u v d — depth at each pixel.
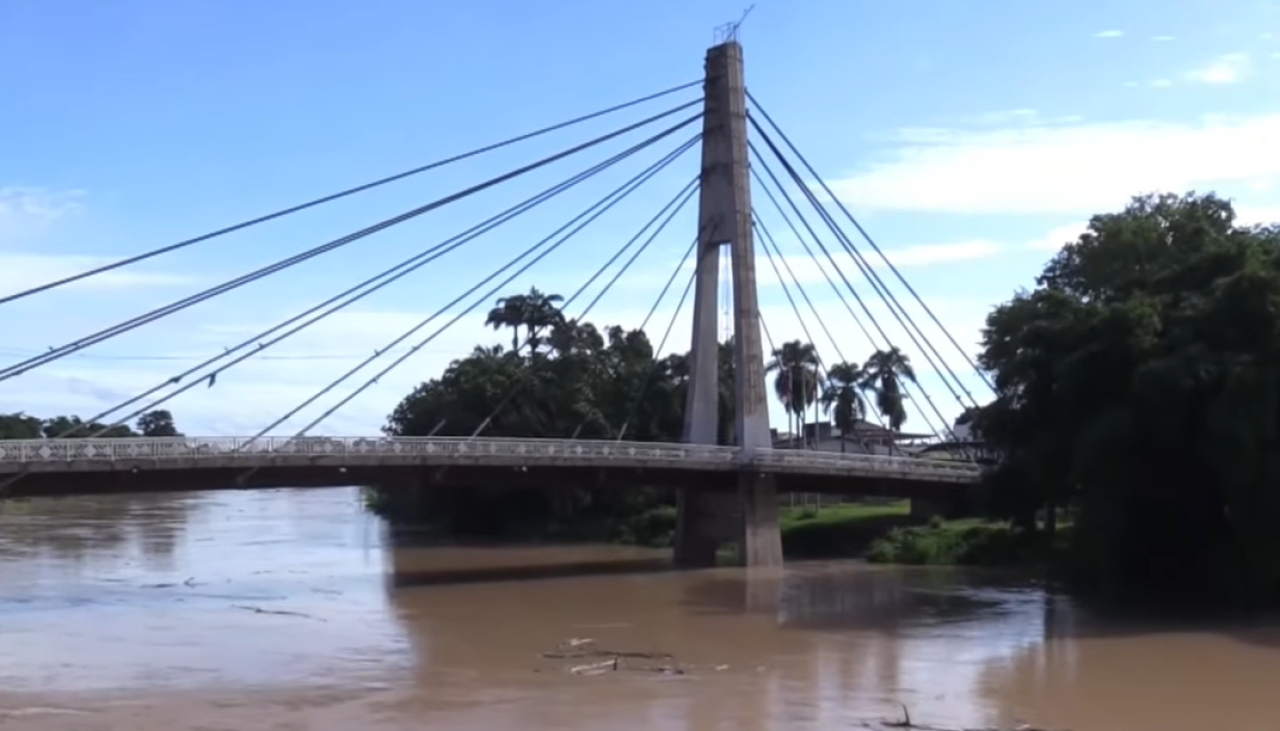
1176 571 53.00
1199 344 46.75
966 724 29.86
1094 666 37.59
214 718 30.48
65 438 53.84
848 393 128.38
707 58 77.62
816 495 102.12
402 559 74.25
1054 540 69.75
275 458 54.31
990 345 63.88
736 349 73.88
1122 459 49.06
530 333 105.19
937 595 56.03
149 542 83.25
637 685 34.69
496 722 30.02
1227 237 56.69
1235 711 31.62
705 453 69.62
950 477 78.06
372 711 31.31
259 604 51.31
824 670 37.16
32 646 40.44
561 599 54.84
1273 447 45.09
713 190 76.56
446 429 98.56
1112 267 68.62
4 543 80.25
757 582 62.25
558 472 66.44
